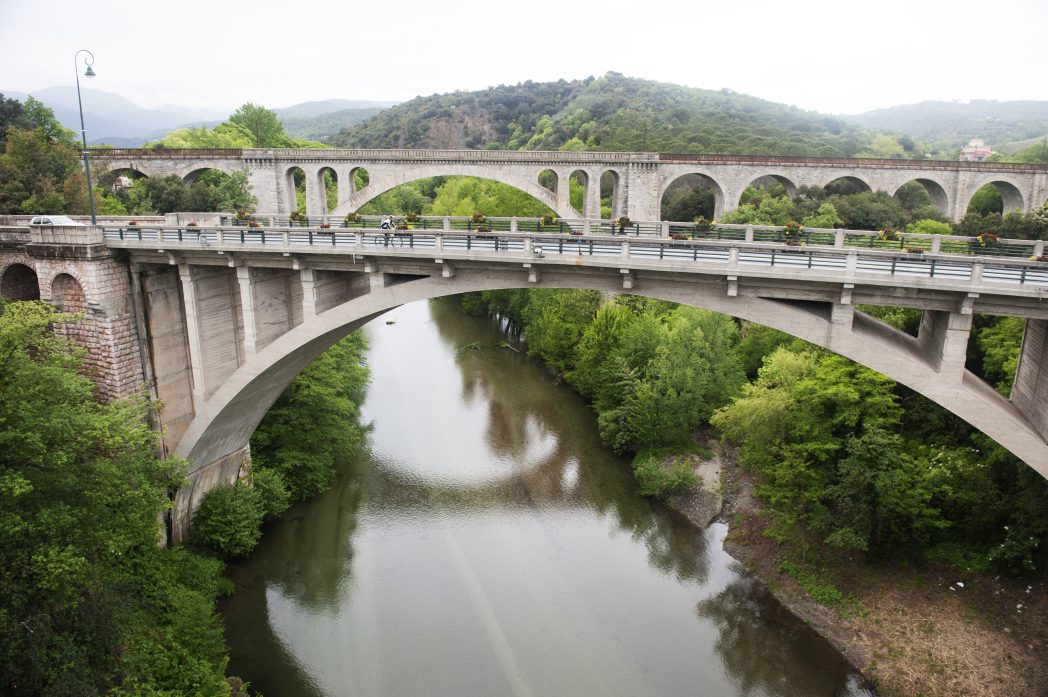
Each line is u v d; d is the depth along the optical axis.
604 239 26.14
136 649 21.45
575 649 28.00
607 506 39.25
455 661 27.22
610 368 49.25
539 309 64.81
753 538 34.56
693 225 32.84
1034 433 22.00
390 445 46.38
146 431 23.16
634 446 45.53
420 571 33.00
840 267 23.62
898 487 28.38
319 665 26.94
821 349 35.41
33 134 53.69
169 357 33.03
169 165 71.88
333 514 37.66
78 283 30.97
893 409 30.59
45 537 18.30
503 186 86.38
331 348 49.16
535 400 54.88
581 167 72.88
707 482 40.25
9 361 19.77
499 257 27.31
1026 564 26.91
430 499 39.66
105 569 22.02
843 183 81.38
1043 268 21.50
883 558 29.92
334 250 29.20
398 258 29.58
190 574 29.28
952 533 29.70
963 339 22.50
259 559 33.44
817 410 31.00
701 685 26.12
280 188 73.94
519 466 43.91
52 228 30.62
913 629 26.94
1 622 16.83
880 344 23.41
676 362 44.12
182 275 31.45
